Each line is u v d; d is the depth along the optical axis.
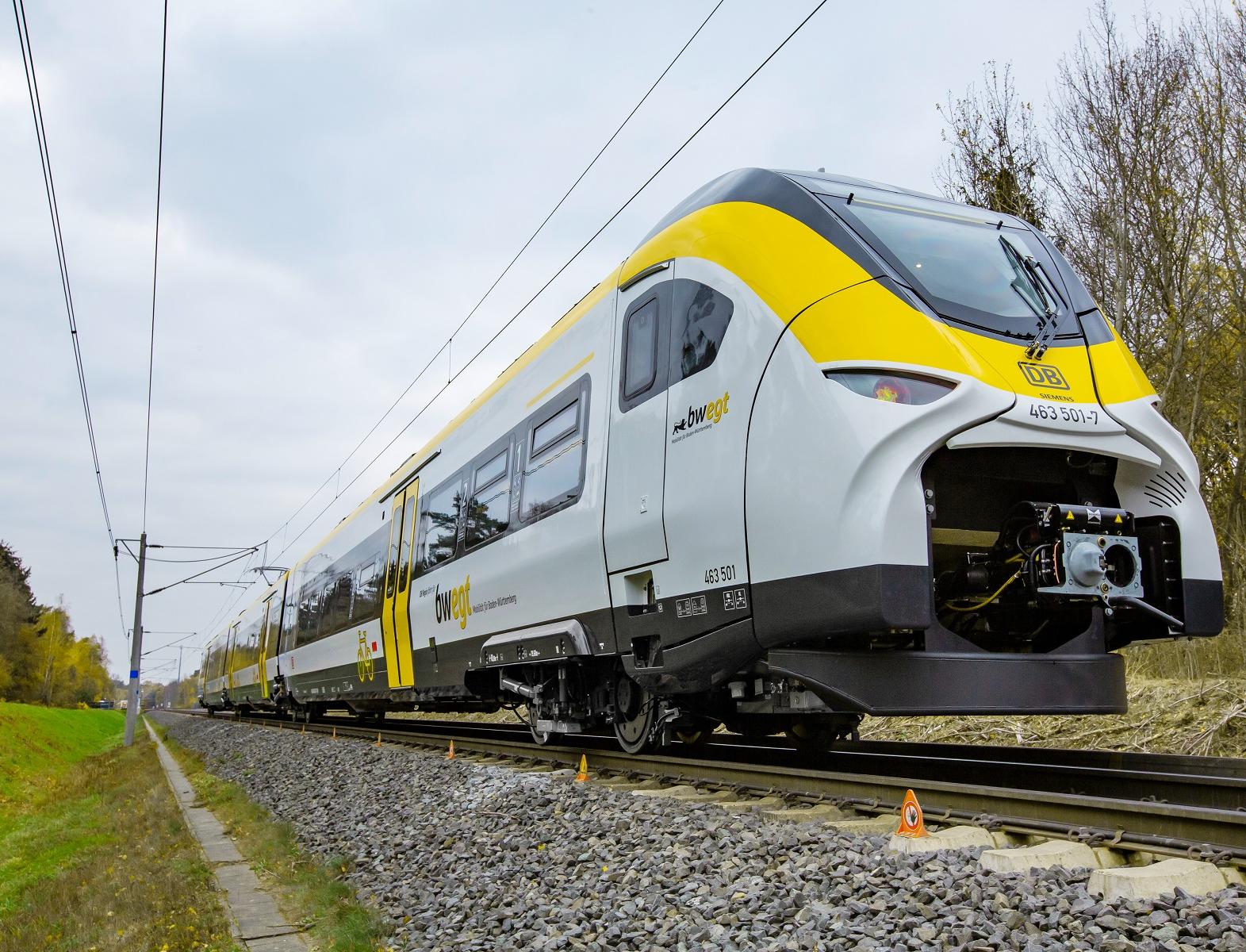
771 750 9.08
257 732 21.86
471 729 16.28
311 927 5.75
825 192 6.57
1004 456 5.89
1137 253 13.71
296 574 24.98
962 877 3.82
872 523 5.28
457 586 11.53
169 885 7.14
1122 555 5.70
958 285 6.07
